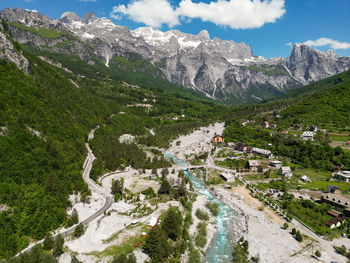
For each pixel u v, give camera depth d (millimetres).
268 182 136125
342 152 160000
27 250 67688
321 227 90500
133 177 136750
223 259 75438
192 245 79188
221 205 113812
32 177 90688
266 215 102438
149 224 84812
